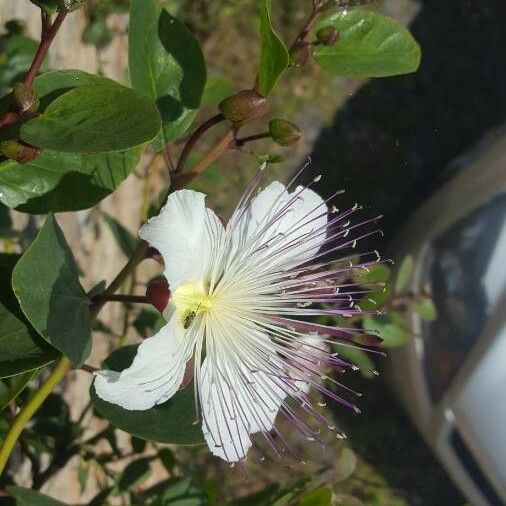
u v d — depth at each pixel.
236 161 0.52
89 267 0.35
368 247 0.55
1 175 0.15
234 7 0.54
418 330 0.48
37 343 0.14
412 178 0.58
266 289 0.16
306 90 0.56
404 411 0.56
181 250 0.14
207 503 0.21
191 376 0.15
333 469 0.23
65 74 0.15
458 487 0.51
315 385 0.16
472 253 0.46
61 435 0.22
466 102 0.60
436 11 0.61
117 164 0.16
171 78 0.17
